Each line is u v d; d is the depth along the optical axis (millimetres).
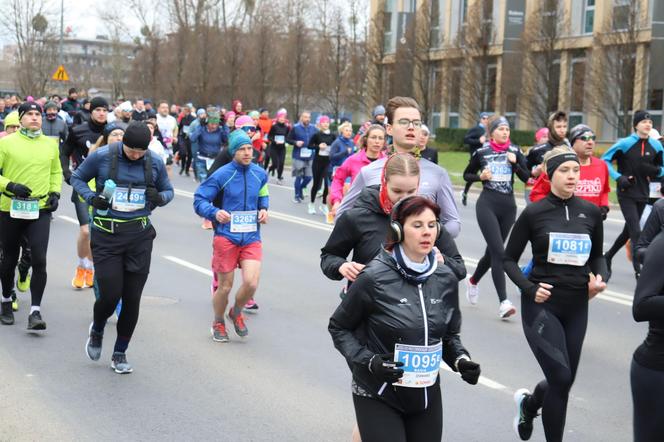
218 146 24375
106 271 8289
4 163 9789
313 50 64500
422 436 4973
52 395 7832
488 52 53781
